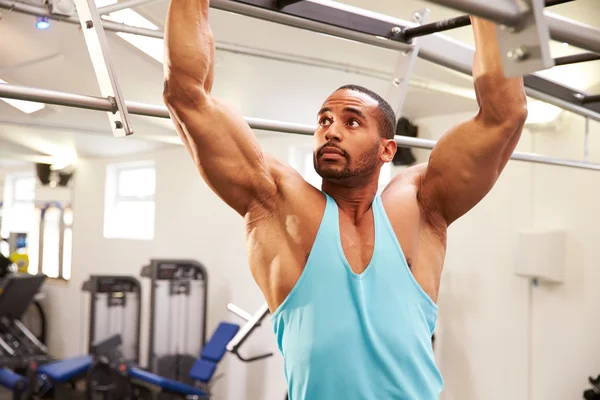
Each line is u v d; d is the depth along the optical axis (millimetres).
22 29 4668
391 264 1268
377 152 1313
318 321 1221
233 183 1288
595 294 4023
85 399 6113
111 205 7957
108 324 6863
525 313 4340
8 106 5832
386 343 1229
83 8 1488
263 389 5879
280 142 5824
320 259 1247
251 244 1312
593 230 4051
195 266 6320
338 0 3074
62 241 8633
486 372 4520
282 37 3426
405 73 2021
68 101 1411
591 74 3158
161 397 5766
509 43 1010
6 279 7422
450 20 1818
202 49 1214
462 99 4258
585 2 2893
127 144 7188
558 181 4219
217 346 5836
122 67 4605
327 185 1356
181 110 1236
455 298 4719
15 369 7211
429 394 1272
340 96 1319
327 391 1213
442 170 1360
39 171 8430
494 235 4527
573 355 4109
